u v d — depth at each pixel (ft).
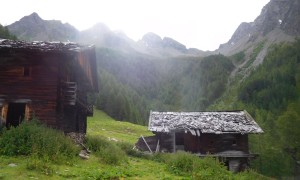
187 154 70.33
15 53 64.54
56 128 62.69
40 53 62.34
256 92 456.04
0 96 63.46
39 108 63.26
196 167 58.65
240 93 500.33
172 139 110.01
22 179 37.17
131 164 62.08
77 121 85.97
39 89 63.98
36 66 64.80
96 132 181.27
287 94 387.75
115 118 350.23
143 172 52.70
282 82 433.89
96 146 67.31
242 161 105.81
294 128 213.46
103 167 51.49
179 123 107.86
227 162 107.96
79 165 49.62
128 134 202.80
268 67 552.82
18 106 73.46
